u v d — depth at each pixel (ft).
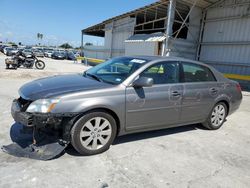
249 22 48.55
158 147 12.71
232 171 10.75
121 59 14.67
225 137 15.35
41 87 11.36
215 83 16.01
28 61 51.06
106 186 8.81
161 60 13.48
